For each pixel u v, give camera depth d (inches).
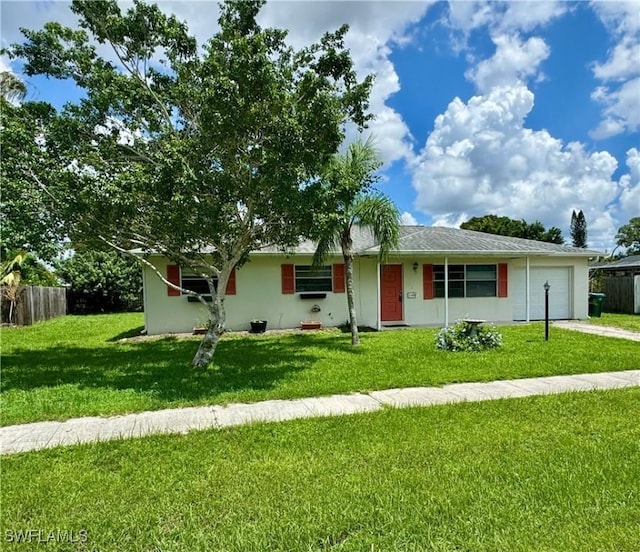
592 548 93.0
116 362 321.1
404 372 273.9
